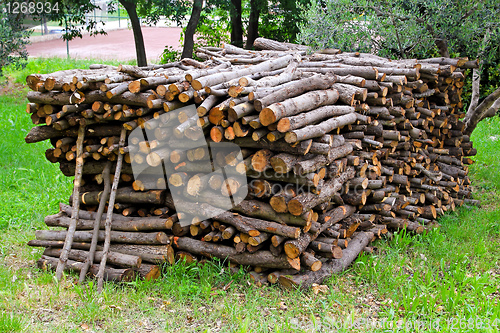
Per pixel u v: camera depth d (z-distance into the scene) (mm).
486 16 7359
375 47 8047
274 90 3957
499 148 9586
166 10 11180
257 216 4039
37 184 6773
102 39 24219
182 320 3564
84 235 4367
